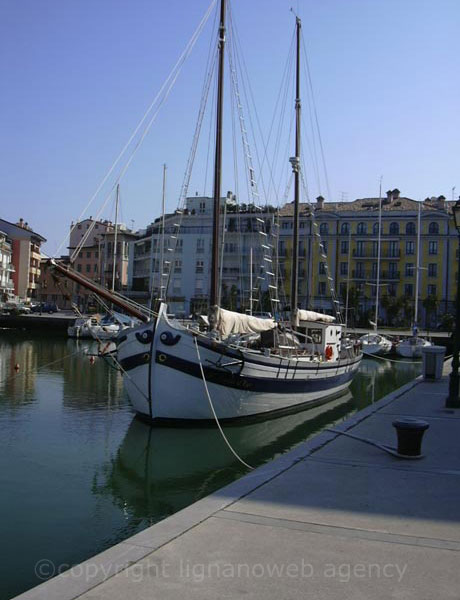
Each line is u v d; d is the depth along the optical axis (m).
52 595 4.62
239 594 4.63
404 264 83.44
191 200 90.44
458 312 15.62
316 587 4.76
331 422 21.78
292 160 31.38
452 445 10.59
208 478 14.17
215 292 20.92
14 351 49.84
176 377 18.55
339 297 82.12
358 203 90.81
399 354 55.56
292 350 25.12
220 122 21.39
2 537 10.06
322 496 7.32
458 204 15.35
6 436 17.95
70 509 11.63
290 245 86.38
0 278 94.69
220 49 21.44
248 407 20.30
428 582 4.86
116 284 101.44
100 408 22.89
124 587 4.75
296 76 31.98
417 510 6.80
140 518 11.20
